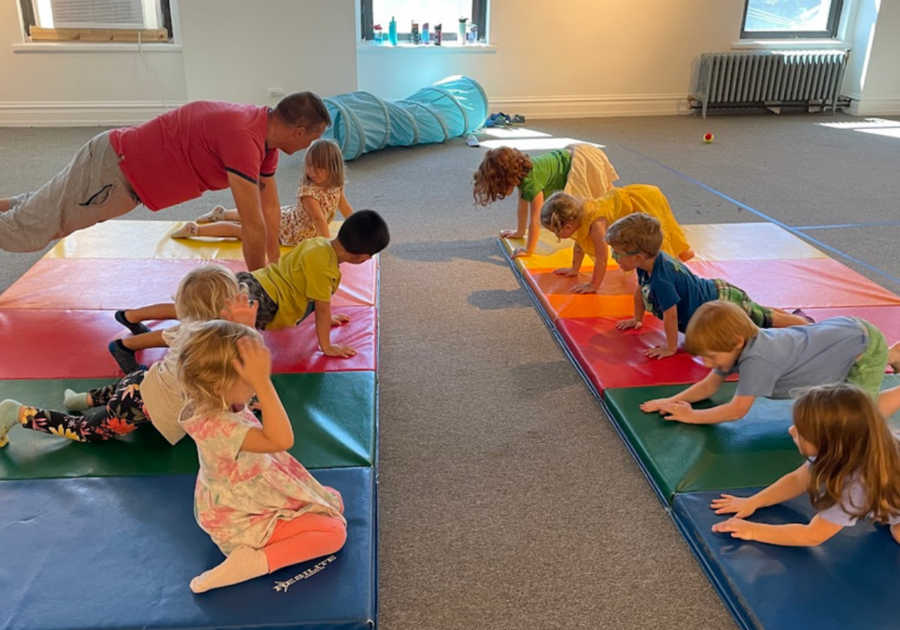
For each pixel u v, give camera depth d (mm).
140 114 6531
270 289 2402
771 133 6738
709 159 5730
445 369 2654
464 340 2869
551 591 1688
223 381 1452
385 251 3783
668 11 7148
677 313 2533
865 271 3564
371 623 1486
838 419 1529
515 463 2145
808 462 1744
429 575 1729
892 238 4039
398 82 6957
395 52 6816
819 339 2035
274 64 6125
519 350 2793
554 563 1771
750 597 1560
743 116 7543
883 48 7430
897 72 7562
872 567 1631
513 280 3438
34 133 6145
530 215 3561
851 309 2977
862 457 1524
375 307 2918
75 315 2773
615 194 3131
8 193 4531
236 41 6023
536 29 6984
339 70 6223
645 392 2359
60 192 2775
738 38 7406
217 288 2062
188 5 5875
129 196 2809
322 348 2504
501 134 6547
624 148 6051
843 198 4754
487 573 1739
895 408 2109
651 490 2029
